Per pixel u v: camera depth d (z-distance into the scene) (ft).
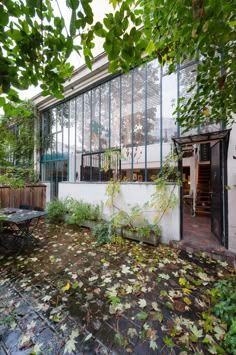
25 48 3.69
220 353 4.83
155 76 15.71
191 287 7.71
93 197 18.25
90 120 21.26
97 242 13.07
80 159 22.40
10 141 9.72
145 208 14.19
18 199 21.20
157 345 5.16
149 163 16.34
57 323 6.01
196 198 21.44
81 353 5.00
